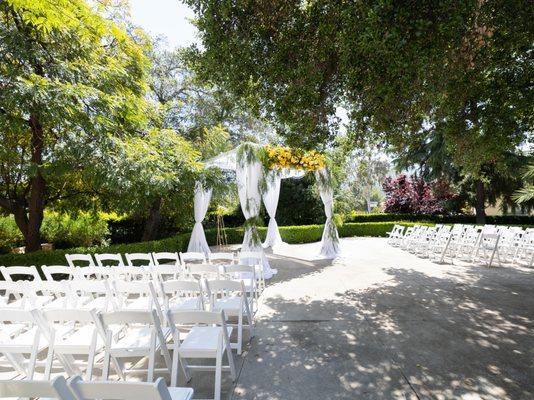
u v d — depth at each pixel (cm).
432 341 385
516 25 379
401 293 584
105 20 598
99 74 729
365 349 367
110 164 688
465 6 312
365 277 709
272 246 1223
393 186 1928
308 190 1684
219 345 274
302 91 432
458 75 448
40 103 584
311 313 490
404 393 283
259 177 744
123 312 275
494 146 593
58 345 294
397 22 321
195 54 499
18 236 1119
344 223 1602
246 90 495
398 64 329
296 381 305
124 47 830
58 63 658
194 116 1445
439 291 591
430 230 1068
